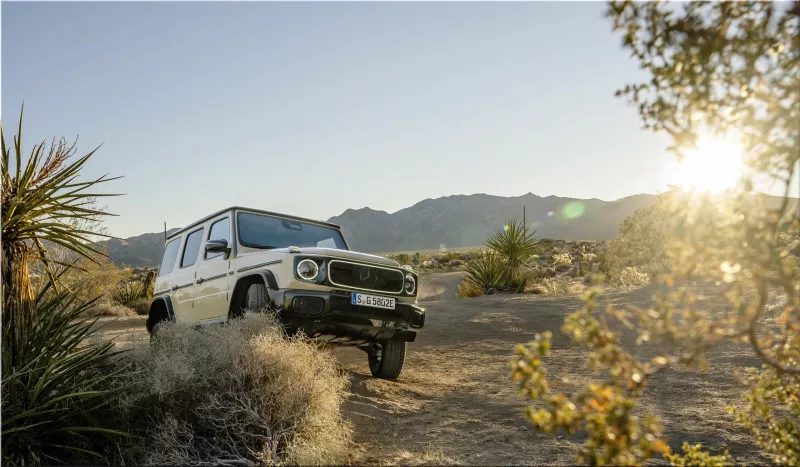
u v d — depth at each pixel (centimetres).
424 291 2438
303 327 592
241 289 663
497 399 594
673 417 499
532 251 2009
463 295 1973
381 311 638
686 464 273
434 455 412
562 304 1424
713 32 186
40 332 406
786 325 221
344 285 626
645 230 1952
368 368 786
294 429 418
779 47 183
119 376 416
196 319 748
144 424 415
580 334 187
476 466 390
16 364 392
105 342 455
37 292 453
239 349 446
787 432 288
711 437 439
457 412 543
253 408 424
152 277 2252
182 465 371
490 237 2070
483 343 1032
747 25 185
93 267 1343
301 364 457
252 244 702
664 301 187
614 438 176
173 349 459
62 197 415
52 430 369
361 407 534
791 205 178
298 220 777
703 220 188
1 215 386
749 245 177
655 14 194
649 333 185
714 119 192
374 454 418
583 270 2420
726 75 191
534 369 189
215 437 411
